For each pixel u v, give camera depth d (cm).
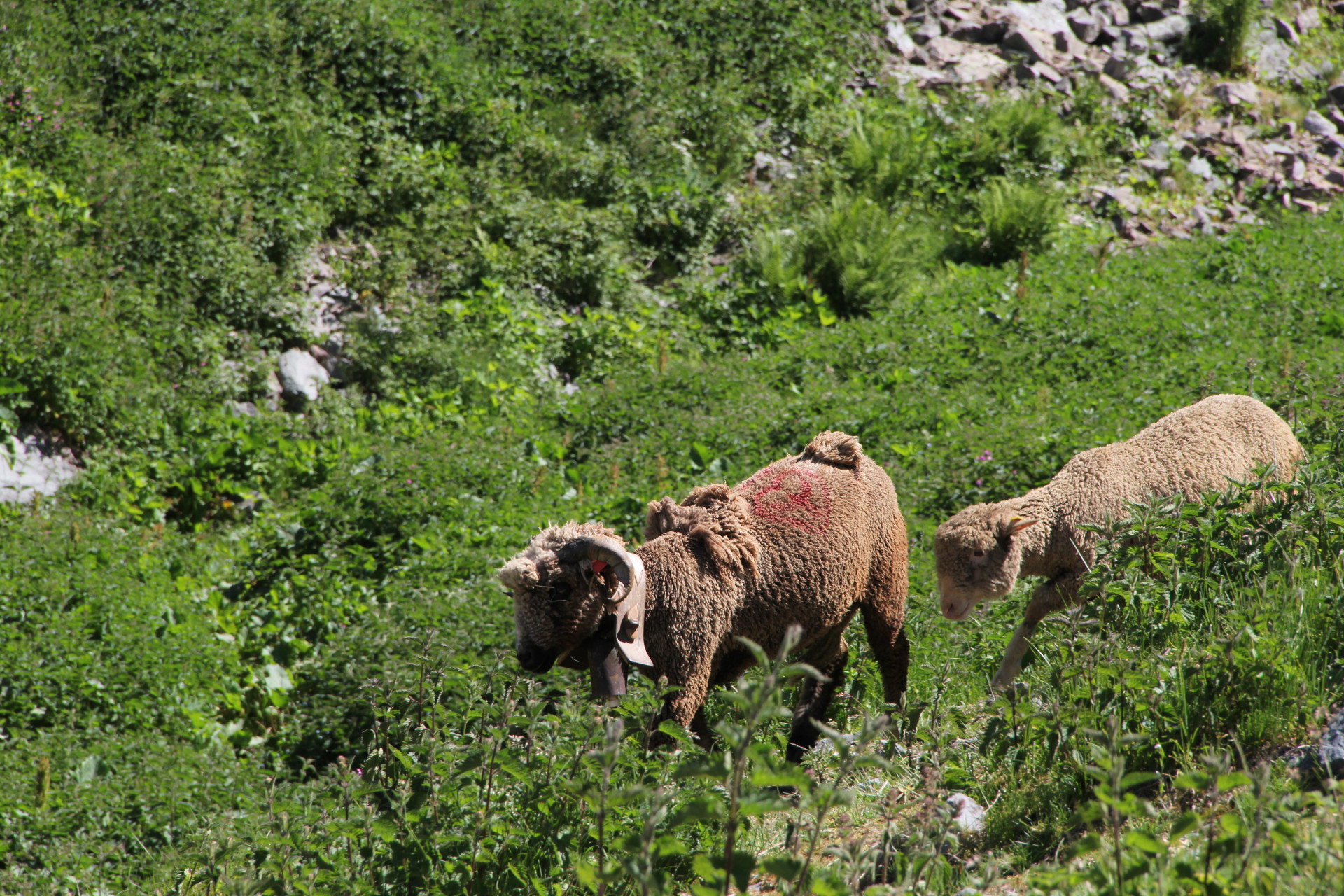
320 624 3052
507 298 4853
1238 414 2141
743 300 5191
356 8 5775
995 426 3569
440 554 3120
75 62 4997
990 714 1667
